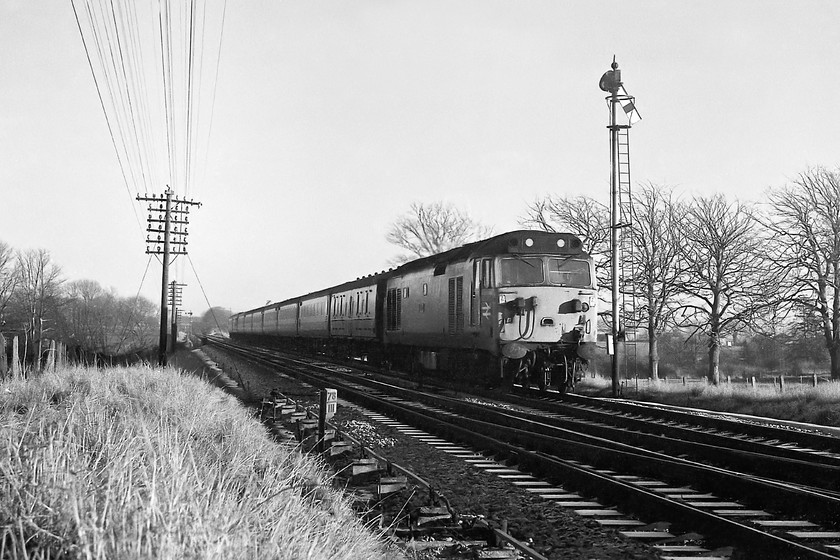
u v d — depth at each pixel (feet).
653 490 27.73
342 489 26.08
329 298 131.64
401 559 19.21
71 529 14.01
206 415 36.50
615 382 70.85
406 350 90.38
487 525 21.90
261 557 14.83
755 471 32.50
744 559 19.86
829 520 23.21
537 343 62.75
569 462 32.73
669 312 105.09
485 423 43.78
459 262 69.77
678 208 108.99
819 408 53.88
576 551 20.77
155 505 14.66
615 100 72.64
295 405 53.36
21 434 20.51
